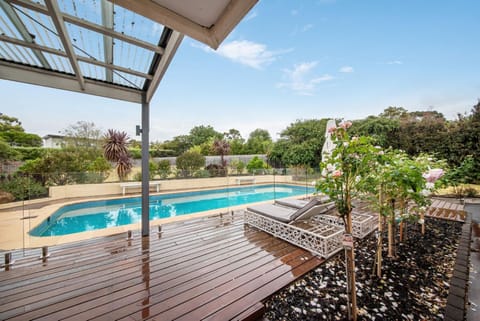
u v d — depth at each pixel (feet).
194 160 41.70
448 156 25.04
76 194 21.20
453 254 8.70
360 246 9.88
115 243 10.85
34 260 8.88
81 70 9.86
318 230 10.51
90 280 7.32
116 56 9.08
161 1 3.37
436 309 5.56
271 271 7.80
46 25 6.96
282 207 14.46
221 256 9.21
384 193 7.67
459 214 14.69
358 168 5.11
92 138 41.04
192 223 14.49
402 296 6.11
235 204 26.05
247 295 6.36
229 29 3.89
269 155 54.85
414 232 11.38
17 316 5.61
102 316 5.60
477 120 23.13
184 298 6.29
